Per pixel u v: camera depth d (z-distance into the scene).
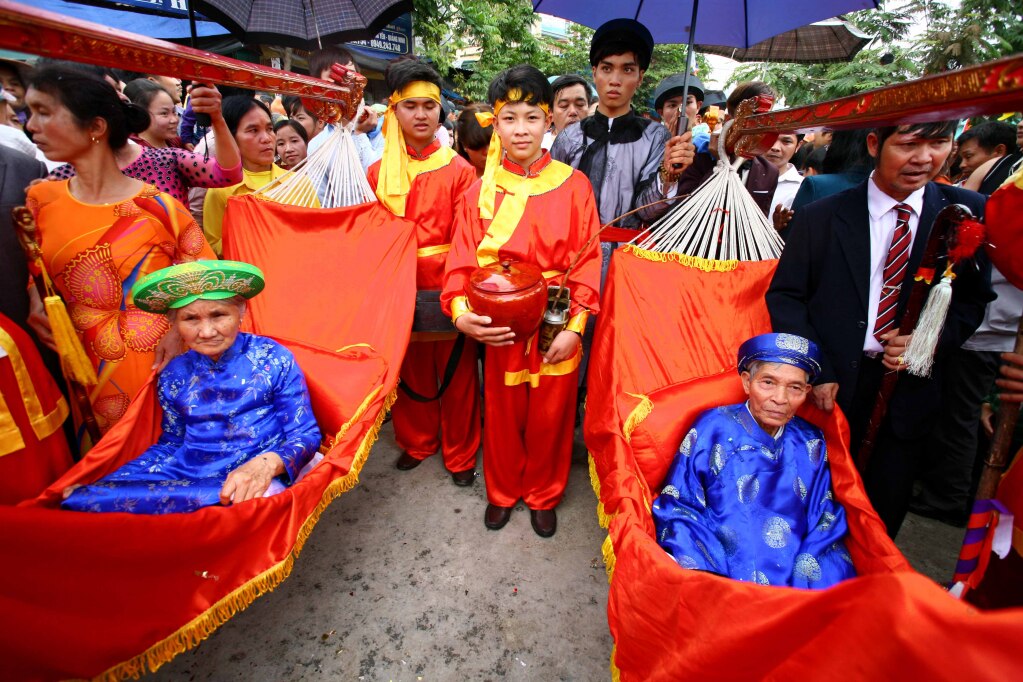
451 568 2.04
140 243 1.76
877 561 1.40
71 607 1.13
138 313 1.79
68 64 1.57
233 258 2.20
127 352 1.78
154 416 1.74
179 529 1.22
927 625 0.60
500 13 11.27
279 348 1.81
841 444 1.60
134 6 4.62
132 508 1.37
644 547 1.24
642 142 2.52
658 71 14.27
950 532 2.34
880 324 1.64
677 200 2.27
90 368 1.67
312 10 3.45
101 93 1.59
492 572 2.02
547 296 1.81
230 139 2.16
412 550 2.12
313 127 3.66
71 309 1.75
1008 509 1.28
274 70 1.77
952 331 1.55
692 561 1.41
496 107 1.89
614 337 2.01
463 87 10.73
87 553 1.12
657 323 2.03
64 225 1.68
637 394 1.86
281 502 1.41
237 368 1.70
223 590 1.33
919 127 1.37
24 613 1.07
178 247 1.89
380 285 2.16
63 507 1.34
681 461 1.64
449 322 2.18
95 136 1.63
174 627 1.27
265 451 1.70
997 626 0.56
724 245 2.15
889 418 1.69
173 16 4.83
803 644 0.77
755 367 1.56
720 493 1.57
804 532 1.54
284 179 2.34
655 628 1.11
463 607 1.87
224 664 1.65
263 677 1.61
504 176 1.98
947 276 1.39
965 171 2.75
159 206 1.80
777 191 3.05
